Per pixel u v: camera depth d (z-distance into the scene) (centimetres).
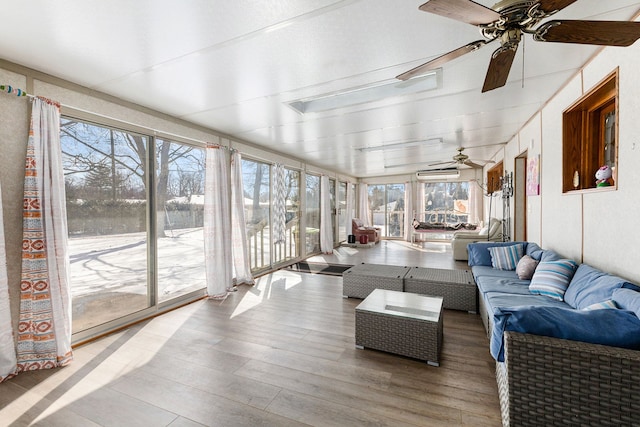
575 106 269
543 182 354
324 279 497
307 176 735
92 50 209
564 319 144
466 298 335
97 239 287
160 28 185
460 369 220
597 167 272
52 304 230
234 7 166
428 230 885
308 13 173
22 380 212
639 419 124
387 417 170
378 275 375
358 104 324
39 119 231
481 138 501
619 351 128
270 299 390
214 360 236
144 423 169
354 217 1071
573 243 279
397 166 790
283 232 591
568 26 143
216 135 426
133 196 320
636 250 190
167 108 331
